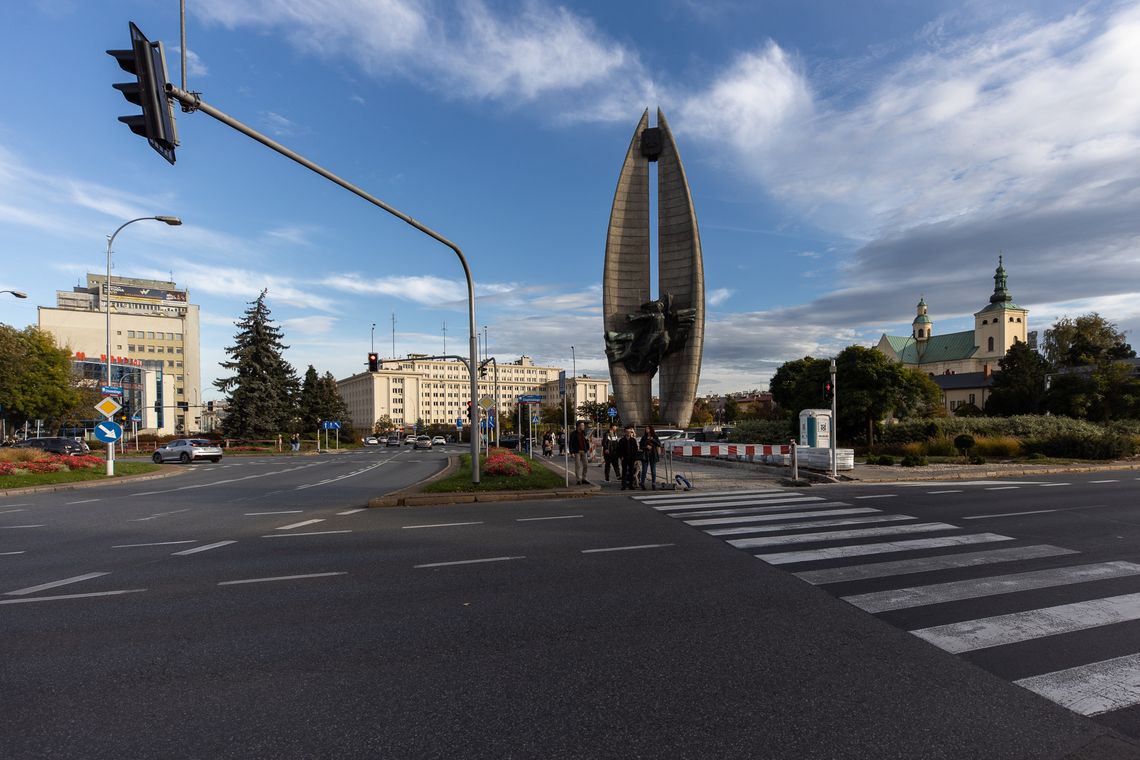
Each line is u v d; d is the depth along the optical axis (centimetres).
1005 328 9925
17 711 368
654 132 4425
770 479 1822
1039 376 5172
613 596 595
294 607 575
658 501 1349
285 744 326
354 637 491
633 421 4262
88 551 865
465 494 1443
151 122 749
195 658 450
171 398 9894
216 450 3612
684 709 361
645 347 4194
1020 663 425
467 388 16212
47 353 5306
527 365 17025
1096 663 423
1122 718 346
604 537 907
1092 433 2544
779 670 417
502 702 373
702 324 4250
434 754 315
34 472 2091
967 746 318
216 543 912
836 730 335
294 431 5697
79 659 451
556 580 659
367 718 354
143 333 10862
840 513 1105
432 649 462
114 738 335
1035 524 967
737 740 325
